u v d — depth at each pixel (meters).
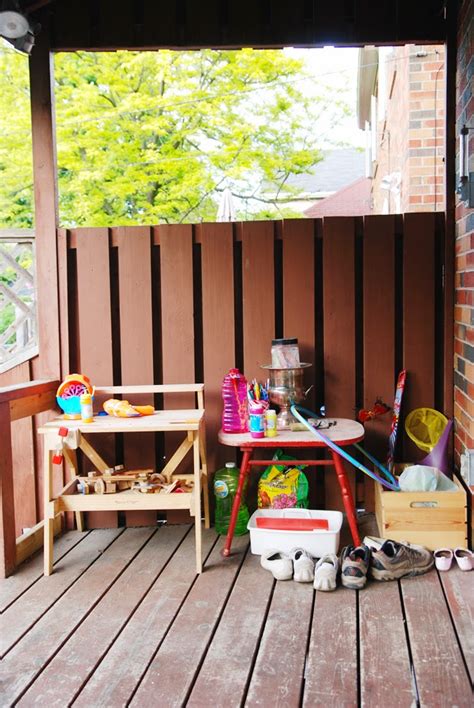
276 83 9.12
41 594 2.75
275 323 3.58
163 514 3.72
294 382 3.37
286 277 3.53
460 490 3.05
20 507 3.72
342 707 1.93
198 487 2.94
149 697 2.01
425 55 5.26
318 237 3.53
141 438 3.60
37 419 3.67
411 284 3.48
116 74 8.81
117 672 2.14
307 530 3.05
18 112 8.69
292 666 2.15
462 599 2.60
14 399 3.07
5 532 2.93
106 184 8.58
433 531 3.01
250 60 8.80
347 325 3.52
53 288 3.60
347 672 2.11
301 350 3.54
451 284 3.43
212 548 3.22
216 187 9.16
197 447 2.96
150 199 8.83
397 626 2.40
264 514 3.23
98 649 2.29
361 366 3.58
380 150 8.85
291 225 3.51
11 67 8.54
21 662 2.22
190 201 8.94
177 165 8.57
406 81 5.45
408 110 5.32
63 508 3.01
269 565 2.87
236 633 2.37
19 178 8.73
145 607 2.60
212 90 9.02
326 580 2.68
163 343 3.60
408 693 2.00
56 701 2.00
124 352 3.61
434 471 3.11
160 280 3.61
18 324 3.87
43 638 2.38
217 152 8.92
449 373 3.47
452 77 3.39
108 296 3.60
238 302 3.62
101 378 3.62
